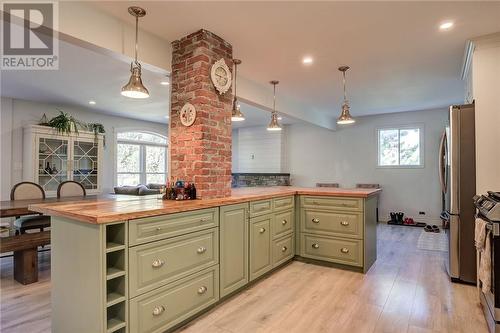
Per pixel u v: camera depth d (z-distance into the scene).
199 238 2.28
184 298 2.14
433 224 6.30
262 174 8.43
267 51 3.26
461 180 3.00
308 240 3.64
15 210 3.11
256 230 2.96
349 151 7.38
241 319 2.27
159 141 8.41
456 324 2.20
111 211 1.82
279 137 8.40
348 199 3.37
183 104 2.90
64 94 5.09
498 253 1.98
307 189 4.06
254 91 4.36
